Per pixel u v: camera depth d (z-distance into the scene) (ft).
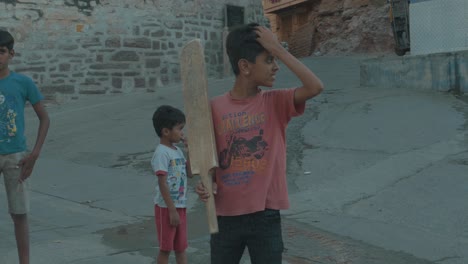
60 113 44.21
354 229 18.07
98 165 29.17
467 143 26.76
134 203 22.16
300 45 95.96
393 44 79.92
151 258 15.78
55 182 25.98
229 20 57.88
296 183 23.52
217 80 53.98
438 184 21.59
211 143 9.20
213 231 9.13
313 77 8.95
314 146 28.89
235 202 9.31
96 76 48.98
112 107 44.70
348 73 55.62
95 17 48.85
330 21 90.53
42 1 46.21
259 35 9.20
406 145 27.30
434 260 15.35
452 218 18.53
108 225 19.33
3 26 44.55
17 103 13.60
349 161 25.59
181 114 13.61
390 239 17.10
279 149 9.51
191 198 22.76
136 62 51.03
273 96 9.50
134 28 50.88
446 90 38.99
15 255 16.10
